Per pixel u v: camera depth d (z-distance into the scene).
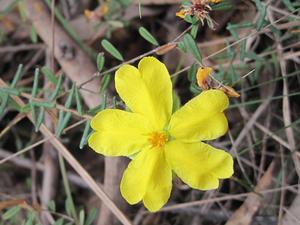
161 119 0.08
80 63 0.11
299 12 0.10
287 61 0.11
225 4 0.08
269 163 0.11
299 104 0.11
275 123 0.11
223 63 0.11
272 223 0.10
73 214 0.10
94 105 0.11
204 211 0.11
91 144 0.08
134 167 0.08
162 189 0.08
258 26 0.09
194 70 0.09
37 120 0.09
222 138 0.11
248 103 0.10
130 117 0.08
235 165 0.11
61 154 0.11
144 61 0.08
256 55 0.10
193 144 0.08
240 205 0.11
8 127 0.11
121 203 0.11
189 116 0.08
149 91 0.08
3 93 0.10
